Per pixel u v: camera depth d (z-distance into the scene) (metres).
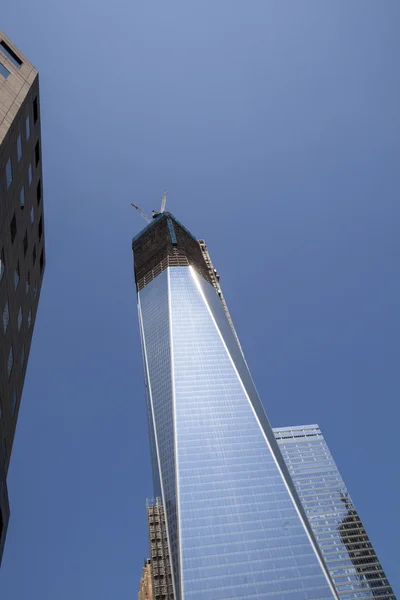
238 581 132.75
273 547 141.38
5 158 40.09
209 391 187.12
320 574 135.88
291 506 152.88
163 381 194.38
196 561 136.38
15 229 44.59
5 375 43.50
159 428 180.12
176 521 147.62
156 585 137.88
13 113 41.19
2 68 43.03
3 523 43.56
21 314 48.12
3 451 43.50
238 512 149.50
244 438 172.12
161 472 166.75
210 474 159.50
